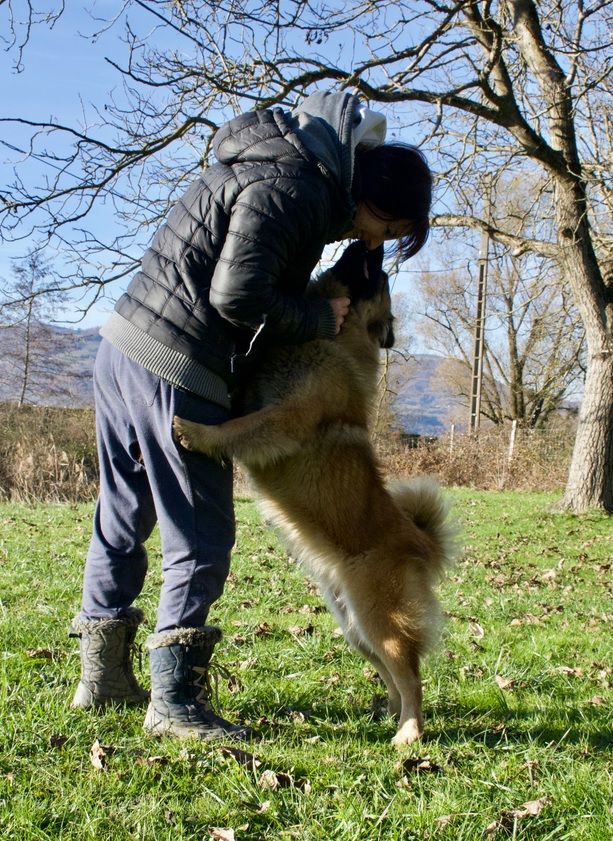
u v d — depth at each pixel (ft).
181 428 8.95
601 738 10.38
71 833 6.89
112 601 9.91
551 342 73.92
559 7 31.07
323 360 11.07
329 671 12.55
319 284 12.15
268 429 10.28
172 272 8.89
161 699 9.16
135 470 9.65
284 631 15.17
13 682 10.60
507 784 8.63
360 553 10.80
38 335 70.49
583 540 33.37
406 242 10.58
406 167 9.93
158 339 8.87
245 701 10.69
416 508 11.78
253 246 8.36
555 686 12.82
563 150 36.83
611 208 38.60
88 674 9.78
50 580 18.16
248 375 10.93
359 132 9.45
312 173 8.71
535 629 17.04
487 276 65.82
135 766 8.18
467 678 12.87
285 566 22.43
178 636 9.04
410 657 10.43
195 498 9.24
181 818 7.29
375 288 12.41
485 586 22.13
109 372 9.31
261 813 7.57
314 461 10.85
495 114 33.04
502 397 97.81
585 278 39.68
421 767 8.92
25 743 8.55
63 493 42.50
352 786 8.20
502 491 54.29
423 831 7.45
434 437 63.52
